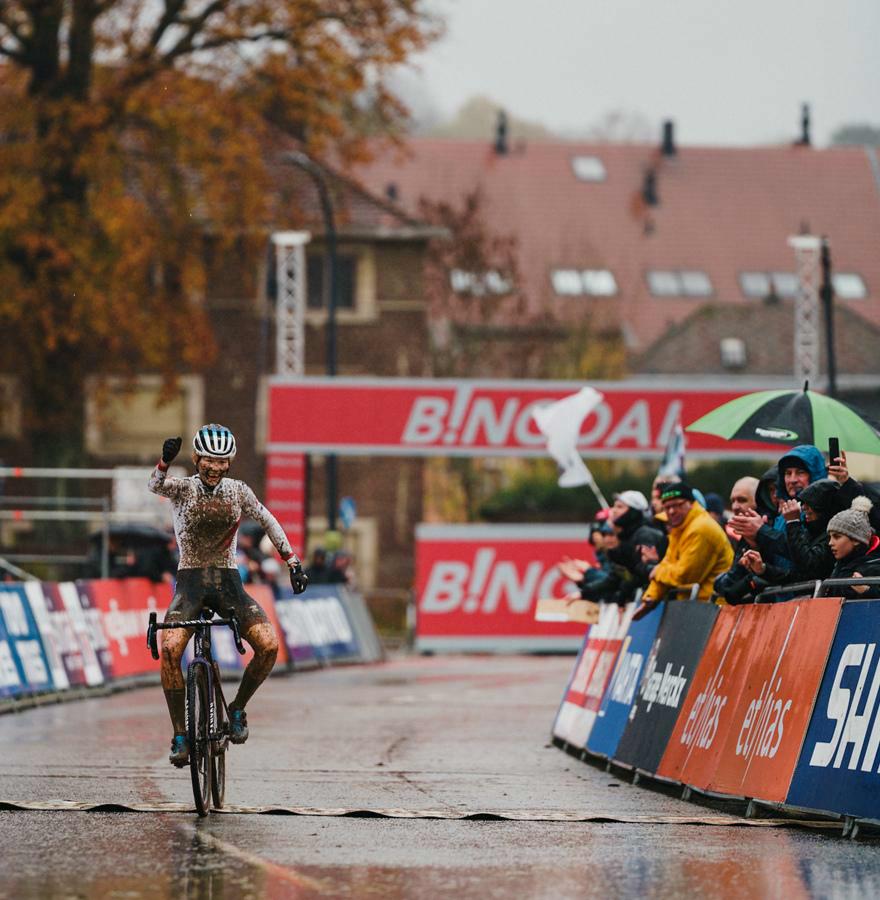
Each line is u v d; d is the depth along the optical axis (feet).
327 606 283.18
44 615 178.70
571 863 74.28
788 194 616.39
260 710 178.91
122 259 345.92
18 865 72.69
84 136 349.20
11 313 350.84
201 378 436.76
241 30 361.30
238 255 407.64
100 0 356.38
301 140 437.99
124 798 96.84
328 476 336.90
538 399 319.06
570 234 591.78
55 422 380.17
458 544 317.01
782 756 87.40
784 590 94.89
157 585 216.54
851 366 547.08
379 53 363.35
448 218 488.02
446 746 138.62
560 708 143.84
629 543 130.93
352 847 78.43
